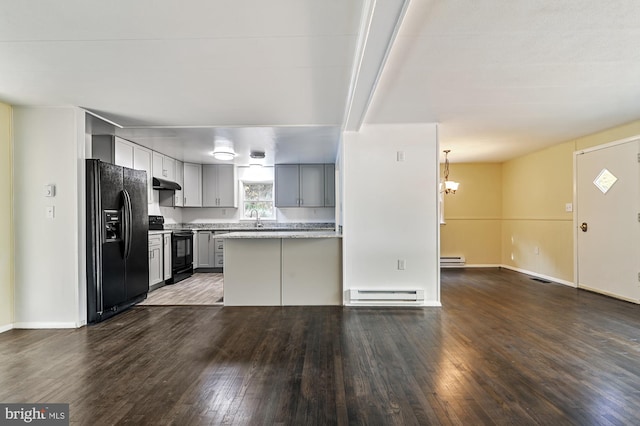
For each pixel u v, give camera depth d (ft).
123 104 10.80
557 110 11.52
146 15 6.01
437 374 7.55
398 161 13.16
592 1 5.67
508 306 13.15
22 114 10.99
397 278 13.23
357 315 12.14
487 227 22.86
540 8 5.84
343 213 13.28
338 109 11.37
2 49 7.18
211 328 10.81
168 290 16.58
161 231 17.31
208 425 5.79
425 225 13.19
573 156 16.25
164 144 16.72
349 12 5.97
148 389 6.97
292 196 22.77
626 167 13.50
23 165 10.99
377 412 6.13
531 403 6.38
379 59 7.15
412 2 5.61
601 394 6.68
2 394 6.80
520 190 20.67
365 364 8.08
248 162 22.39
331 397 6.63
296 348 9.10
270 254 13.66
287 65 8.05
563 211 17.02
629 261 13.52
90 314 11.35
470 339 9.65
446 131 14.38
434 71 8.39
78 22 6.20
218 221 24.03
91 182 11.36
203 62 7.88
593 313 12.12
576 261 16.26
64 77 8.66
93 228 11.35
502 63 7.95
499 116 12.17
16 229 10.99
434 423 5.81
